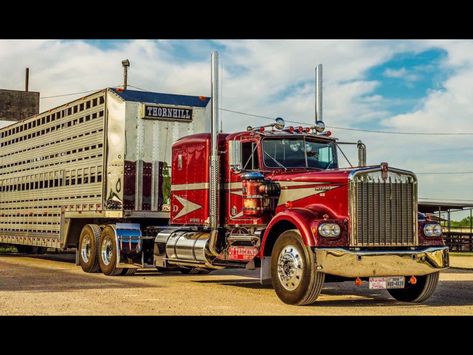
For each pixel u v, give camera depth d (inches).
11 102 1042.7
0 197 812.0
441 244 379.6
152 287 457.1
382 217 363.9
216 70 442.6
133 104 567.8
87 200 600.7
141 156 569.3
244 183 416.2
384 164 366.9
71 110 641.0
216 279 535.8
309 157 431.8
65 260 754.8
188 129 592.7
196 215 476.7
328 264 350.0
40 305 354.0
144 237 548.7
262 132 423.5
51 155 679.1
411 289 396.5
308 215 364.8
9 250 933.8
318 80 483.5
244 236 423.8
